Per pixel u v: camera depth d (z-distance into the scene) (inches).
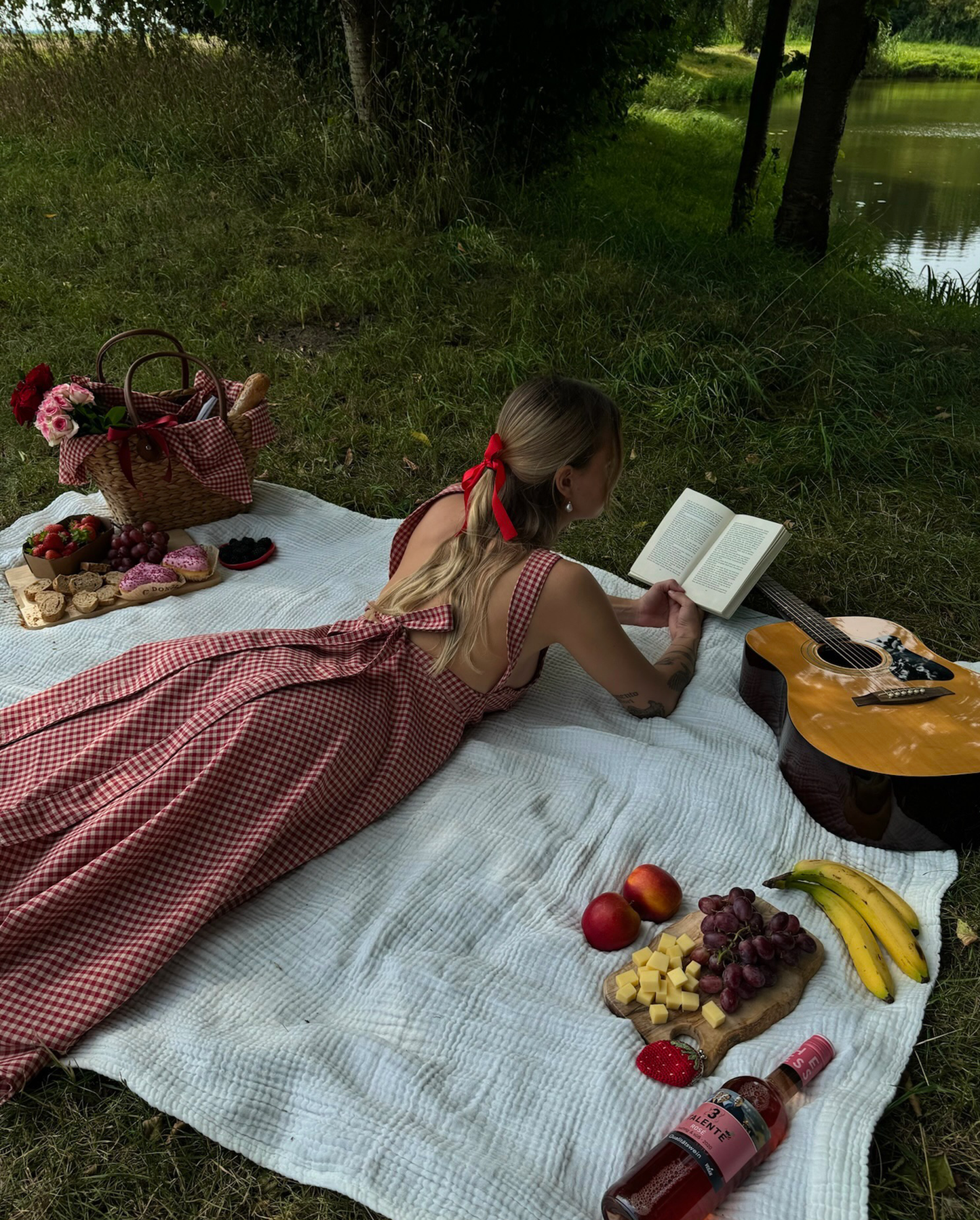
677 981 78.2
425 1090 71.3
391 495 168.7
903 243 370.3
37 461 175.3
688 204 409.4
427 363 206.2
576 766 103.4
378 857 92.8
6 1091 74.4
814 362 198.2
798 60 314.5
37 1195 69.5
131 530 143.5
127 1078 73.6
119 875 82.4
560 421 92.6
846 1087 70.7
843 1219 61.9
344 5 293.4
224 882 84.0
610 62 344.2
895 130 696.4
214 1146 71.7
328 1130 69.3
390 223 280.4
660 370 198.4
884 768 91.0
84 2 389.7
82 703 98.5
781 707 107.3
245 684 90.8
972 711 100.0
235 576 142.9
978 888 91.0
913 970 80.9
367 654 99.2
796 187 303.6
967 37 1192.2
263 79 357.7
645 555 135.6
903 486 165.3
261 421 152.3
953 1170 69.0
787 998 78.4
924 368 202.2
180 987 81.9
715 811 98.2
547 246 270.4
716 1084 72.4
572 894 90.1
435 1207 63.9
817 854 95.1
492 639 98.7
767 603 137.7
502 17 306.7
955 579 141.2
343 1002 80.8
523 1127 69.0
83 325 223.1
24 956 79.7
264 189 300.2
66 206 295.1
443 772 102.6
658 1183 61.2
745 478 168.7
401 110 302.8
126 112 358.6
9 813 84.7
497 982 80.7
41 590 134.7
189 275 249.8
